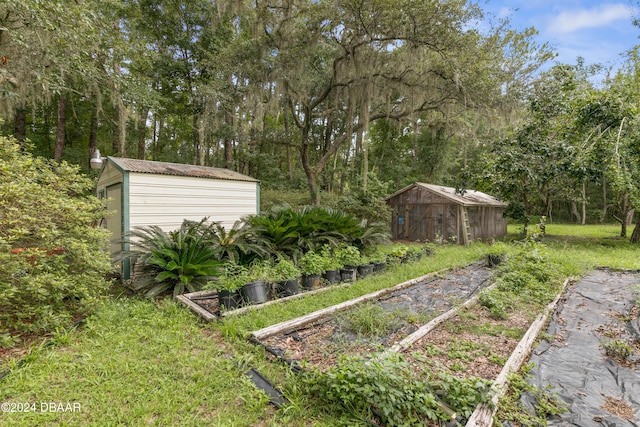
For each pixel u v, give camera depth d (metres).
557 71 9.37
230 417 1.85
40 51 5.50
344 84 10.11
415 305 4.00
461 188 10.55
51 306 2.90
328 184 16.16
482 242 11.07
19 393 2.02
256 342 2.79
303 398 1.99
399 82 9.80
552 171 8.60
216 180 5.90
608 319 3.53
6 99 6.19
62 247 3.09
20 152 3.61
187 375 2.27
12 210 2.59
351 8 7.74
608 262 6.70
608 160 7.67
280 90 9.64
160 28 11.88
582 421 1.82
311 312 3.52
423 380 1.95
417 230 11.38
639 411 1.93
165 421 1.80
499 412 1.85
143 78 10.35
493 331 3.07
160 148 18.36
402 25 7.76
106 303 3.62
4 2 4.56
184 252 4.43
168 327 3.12
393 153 18.69
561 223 21.91
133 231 4.59
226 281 3.76
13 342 2.53
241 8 9.24
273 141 13.71
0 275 2.64
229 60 9.72
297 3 8.74
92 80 7.30
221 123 11.56
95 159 6.18
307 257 4.89
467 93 9.34
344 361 2.00
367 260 5.77
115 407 1.91
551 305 3.83
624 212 11.88
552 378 2.29
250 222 5.56
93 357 2.48
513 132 10.54
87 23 5.49
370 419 1.78
